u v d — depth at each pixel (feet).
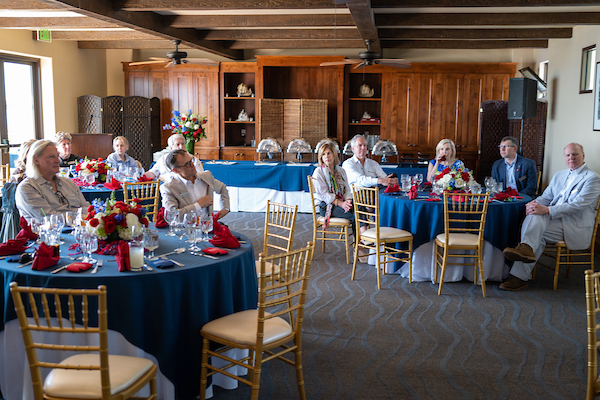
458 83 32.71
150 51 36.24
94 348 6.23
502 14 22.79
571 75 25.96
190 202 12.21
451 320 12.58
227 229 10.03
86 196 16.85
